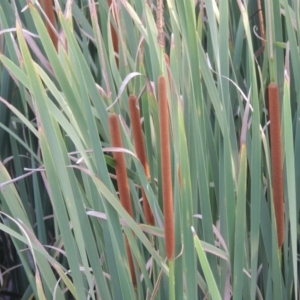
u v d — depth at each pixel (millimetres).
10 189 1022
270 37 979
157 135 1000
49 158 905
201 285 1029
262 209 1037
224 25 989
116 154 936
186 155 889
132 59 1110
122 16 1106
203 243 965
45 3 1082
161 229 970
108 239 980
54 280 1010
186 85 980
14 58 1112
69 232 927
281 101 1128
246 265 1062
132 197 1086
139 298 1021
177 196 933
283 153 1075
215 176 1040
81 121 937
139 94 1046
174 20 978
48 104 905
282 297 1062
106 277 1069
